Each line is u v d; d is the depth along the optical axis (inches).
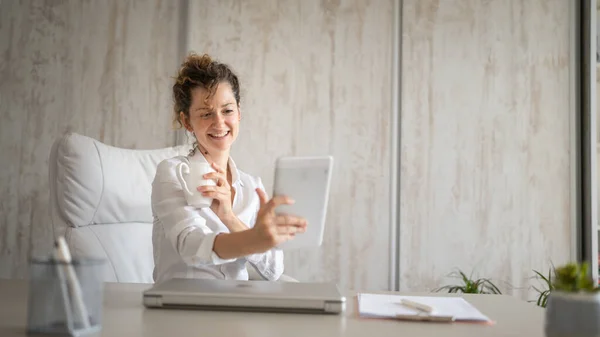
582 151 112.4
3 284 47.3
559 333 28.9
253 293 38.7
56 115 111.7
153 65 112.6
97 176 75.9
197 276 61.0
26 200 111.3
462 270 111.5
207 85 64.9
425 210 111.8
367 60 113.0
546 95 113.6
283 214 42.8
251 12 113.1
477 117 113.0
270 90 112.3
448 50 113.6
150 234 81.0
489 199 112.3
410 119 112.6
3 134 111.3
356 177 111.8
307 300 38.0
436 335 32.9
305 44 113.0
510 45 113.9
